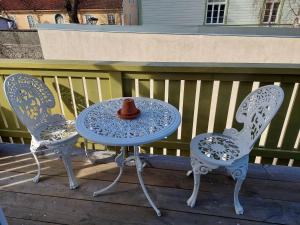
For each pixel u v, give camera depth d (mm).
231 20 6352
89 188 1702
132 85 1790
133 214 1488
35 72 1833
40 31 5105
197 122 1851
